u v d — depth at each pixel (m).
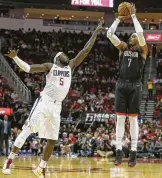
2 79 29.48
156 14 38.03
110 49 38.22
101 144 22.20
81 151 22.42
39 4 34.72
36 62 35.62
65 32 38.91
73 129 24.41
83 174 11.52
